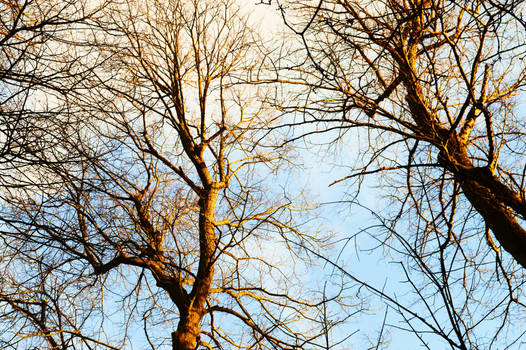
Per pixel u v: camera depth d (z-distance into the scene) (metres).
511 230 5.09
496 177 5.00
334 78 5.39
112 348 6.30
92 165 4.89
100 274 7.00
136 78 8.40
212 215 8.45
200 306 7.33
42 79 4.29
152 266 7.30
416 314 2.49
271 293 8.44
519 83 6.02
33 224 4.38
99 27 4.46
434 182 5.32
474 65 4.65
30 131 4.36
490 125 4.98
